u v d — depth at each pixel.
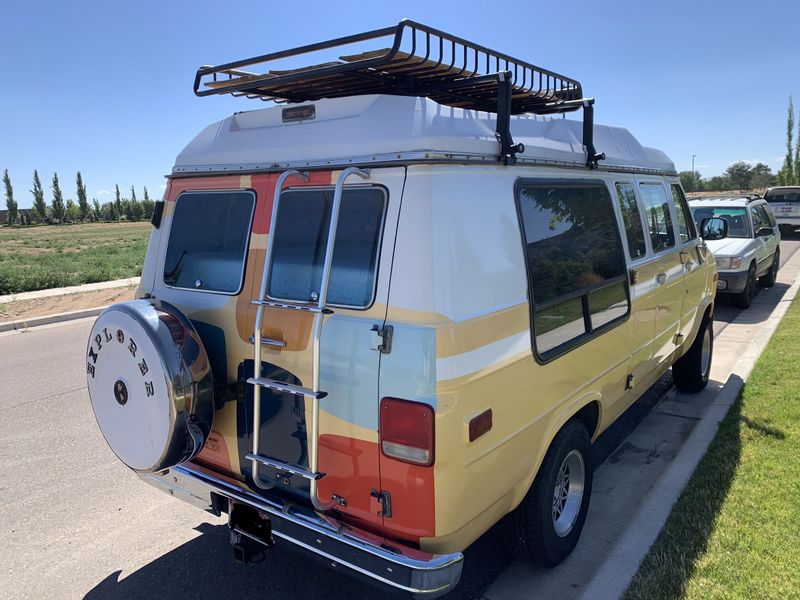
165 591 3.45
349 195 2.71
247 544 3.04
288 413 2.83
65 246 42.31
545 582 3.38
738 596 2.99
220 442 3.21
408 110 2.62
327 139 2.82
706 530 3.53
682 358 6.05
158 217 3.59
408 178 2.54
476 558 3.63
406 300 2.46
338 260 2.71
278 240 2.96
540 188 3.18
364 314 2.57
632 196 4.38
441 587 2.42
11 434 5.77
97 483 4.77
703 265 5.90
